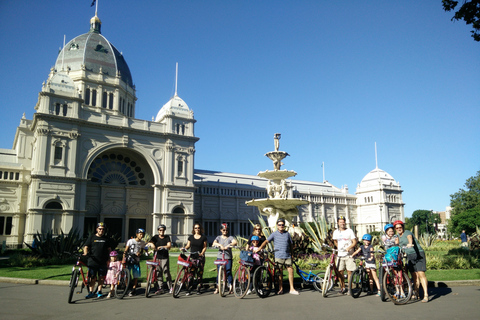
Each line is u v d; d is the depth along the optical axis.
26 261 22.14
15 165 51.34
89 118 50.25
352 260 11.48
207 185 71.81
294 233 21.05
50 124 46.38
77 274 11.02
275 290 12.20
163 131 56.81
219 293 11.61
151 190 57.16
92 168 53.28
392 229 11.40
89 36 62.00
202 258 12.30
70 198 46.12
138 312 9.32
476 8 12.74
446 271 16.77
